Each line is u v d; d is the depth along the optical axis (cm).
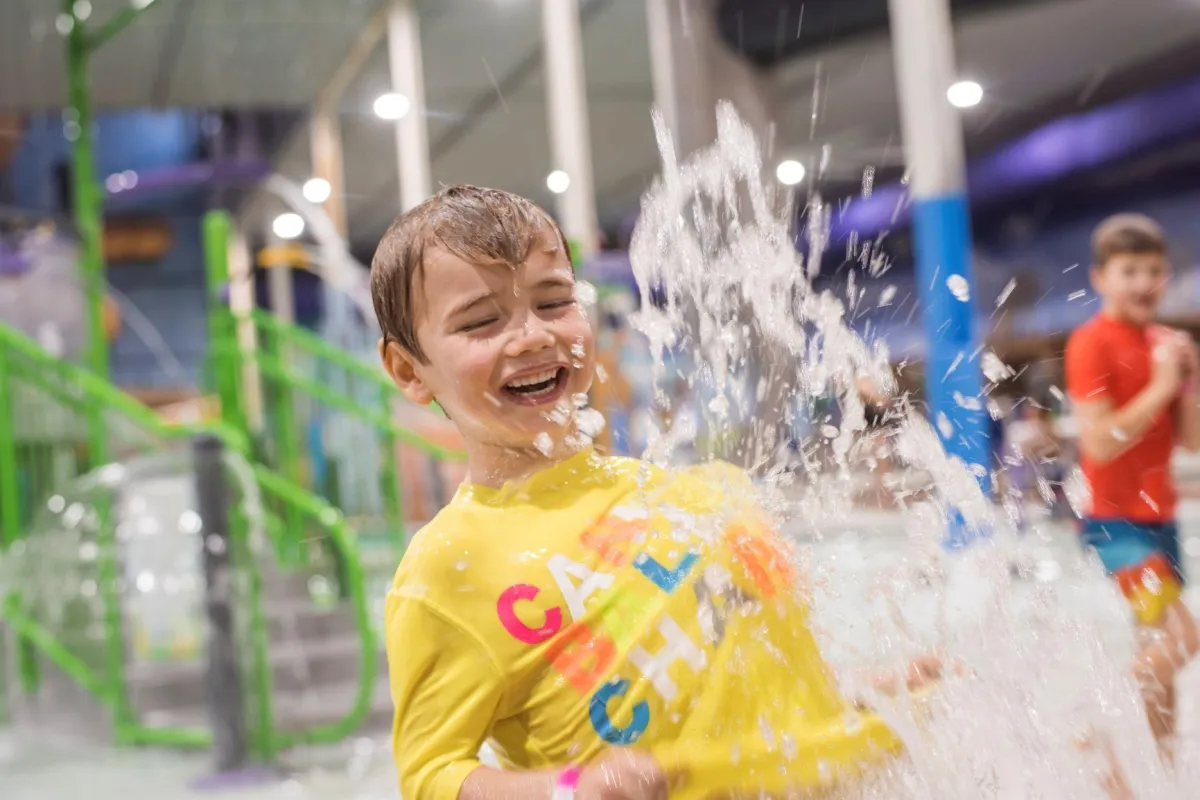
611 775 90
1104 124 1101
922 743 109
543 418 107
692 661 102
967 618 122
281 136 1020
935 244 566
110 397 386
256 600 336
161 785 318
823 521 122
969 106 1058
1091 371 230
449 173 1016
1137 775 123
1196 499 701
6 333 412
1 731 391
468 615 102
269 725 332
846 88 861
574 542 105
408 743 102
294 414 529
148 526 391
